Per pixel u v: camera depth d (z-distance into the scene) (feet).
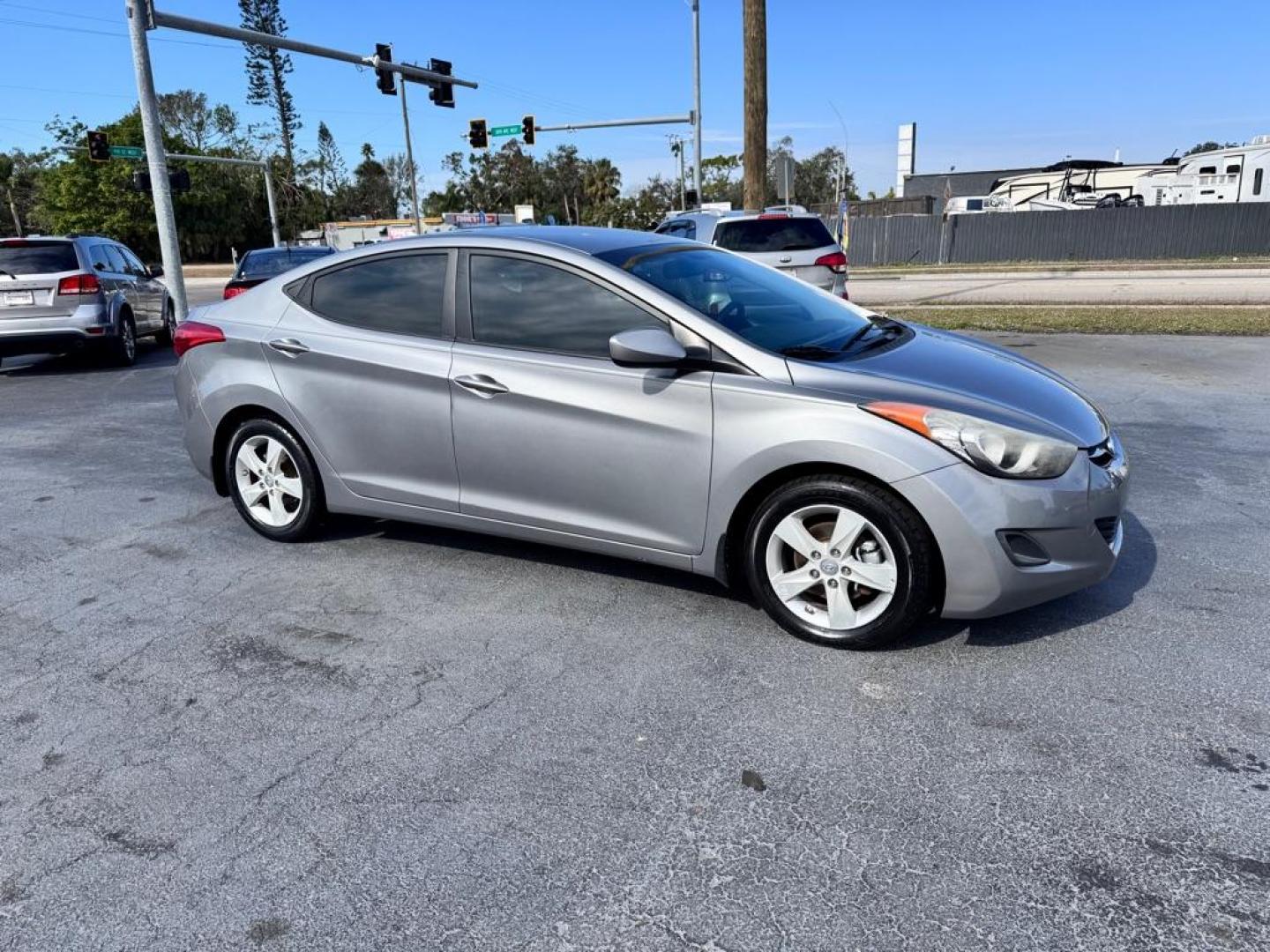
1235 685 10.44
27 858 8.29
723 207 70.33
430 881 7.87
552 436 12.66
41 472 21.07
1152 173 107.34
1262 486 17.34
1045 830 8.22
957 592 10.75
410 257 14.05
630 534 12.53
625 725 10.11
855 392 11.10
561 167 291.58
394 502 14.46
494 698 10.75
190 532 16.75
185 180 56.44
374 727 10.21
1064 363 30.83
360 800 8.96
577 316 12.67
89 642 12.45
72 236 35.81
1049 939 7.04
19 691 11.18
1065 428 11.20
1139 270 75.87
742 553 12.25
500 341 13.20
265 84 234.79
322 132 299.79
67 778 9.43
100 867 8.14
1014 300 52.70
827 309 14.33
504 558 14.94
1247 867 7.69
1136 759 9.18
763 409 11.30
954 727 9.84
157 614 13.29
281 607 13.39
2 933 7.43
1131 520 15.70
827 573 11.39
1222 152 94.94
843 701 10.43
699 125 90.53
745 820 8.52
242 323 15.53
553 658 11.63
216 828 8.62
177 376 16.39
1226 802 8.49
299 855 8.22
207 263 213.25
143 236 198.08
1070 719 9.89
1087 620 12.10
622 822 8.54
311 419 14.78
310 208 241.96
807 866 7.90
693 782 9.09
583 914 7.45
